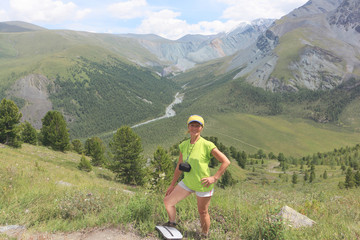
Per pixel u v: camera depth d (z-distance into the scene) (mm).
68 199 4520
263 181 83938
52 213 4164
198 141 3074
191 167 3025
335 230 4047
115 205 4426
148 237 3395
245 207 4871
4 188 5590
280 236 3340
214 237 3369
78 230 3596
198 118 3004
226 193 6660
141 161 28953
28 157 26766
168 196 3334
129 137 28844
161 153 22547
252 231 3615
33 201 4844
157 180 5031
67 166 29734
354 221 5078
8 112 31875
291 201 7453
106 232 3506
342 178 85750
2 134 31469
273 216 3535
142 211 3953
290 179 100875
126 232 3512
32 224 3801
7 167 9023
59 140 41781
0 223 3730
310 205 6188
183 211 4160
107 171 37969
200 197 3098
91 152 42844
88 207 4312
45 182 7984
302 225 4215
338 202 7199
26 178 8047
